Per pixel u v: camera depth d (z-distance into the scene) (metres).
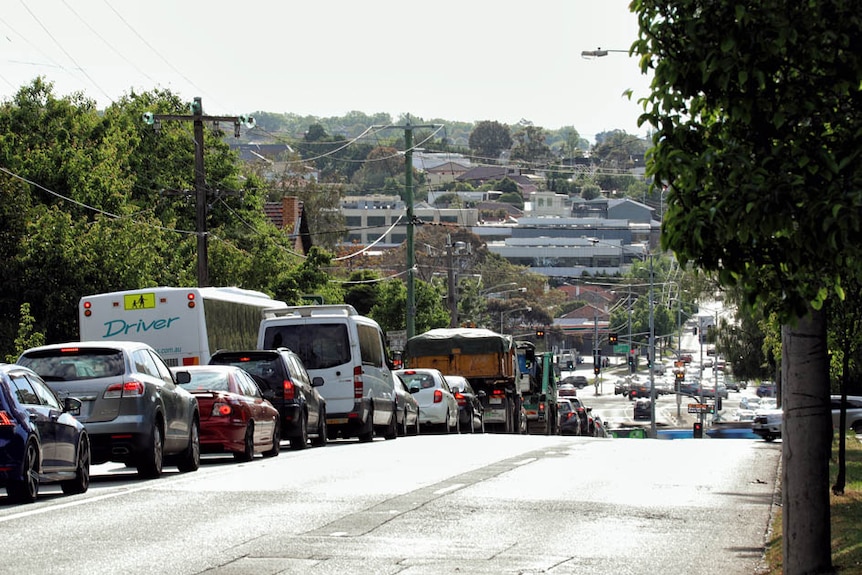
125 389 35.59
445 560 21.38
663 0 16.52
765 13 15.71
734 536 24.84
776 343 52.94
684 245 16.17
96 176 94.06
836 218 14.98
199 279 83.50
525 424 97.06
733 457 45.97
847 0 15.51
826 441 19.12
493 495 31.30
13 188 82.12
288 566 20.67
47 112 99.38
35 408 30.41
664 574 20.30
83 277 82.44
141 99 119.44
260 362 50.25
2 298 81.44
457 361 84.38
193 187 115.50
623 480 35.88
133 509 28.31
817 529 19.06
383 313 148.12
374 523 25.94
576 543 23.59
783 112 16.05
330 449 49.12
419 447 50.00
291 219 156.00
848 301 36.72
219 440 42.19
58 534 24.38
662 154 16.84
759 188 15.56
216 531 24.75
